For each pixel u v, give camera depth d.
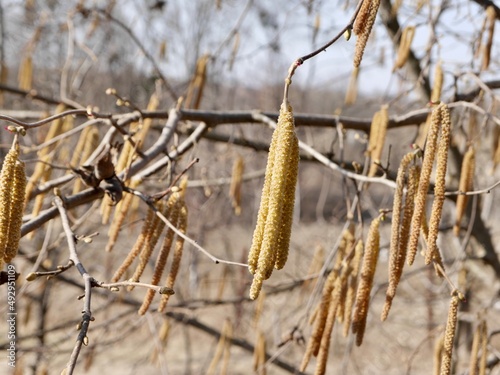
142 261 2.45
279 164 1.71
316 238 7.02
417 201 2.12
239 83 8.85
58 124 4.12
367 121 4.05
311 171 11.49
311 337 2.61
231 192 4.32
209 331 5.68
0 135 6.18
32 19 7.29
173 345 10.33
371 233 2.38
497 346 8.26
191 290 6.95
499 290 4.79
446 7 4.58
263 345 4.11
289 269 7.99
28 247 7.01
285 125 1.74
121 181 2.61
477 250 5.43
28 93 5.00
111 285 1.91
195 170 6.25
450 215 6.48
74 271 7.65
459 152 5.25
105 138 3.32
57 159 4.76
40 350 5.13
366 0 1.82
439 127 2.12
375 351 7.97
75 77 6.02
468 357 5.70
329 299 2.62
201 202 7.22
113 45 7.93
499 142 4.02
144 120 3.55
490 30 3.77
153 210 2.28
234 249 8.95
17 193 1.83
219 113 3.64
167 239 2.45
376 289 4.65
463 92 4.45
